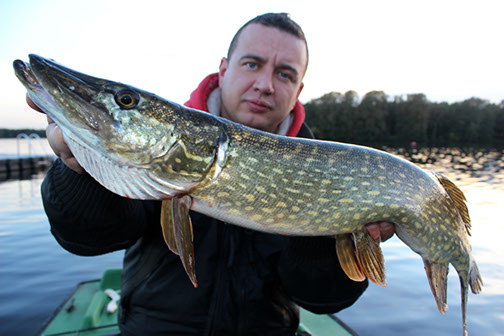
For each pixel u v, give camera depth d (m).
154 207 0.45
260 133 0.41
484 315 1.06
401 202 0.44
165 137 0.36
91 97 0.34
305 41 0.58
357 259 0.44
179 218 0.38
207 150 0.38
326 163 0.42
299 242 0.43
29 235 1.69
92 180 0.36
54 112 0.33
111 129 0.35
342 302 0.47
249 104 0.55
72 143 0.34
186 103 0.62
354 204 0.42
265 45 0.54
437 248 0.47
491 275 1.36
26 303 1.05
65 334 0.63
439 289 0.48
